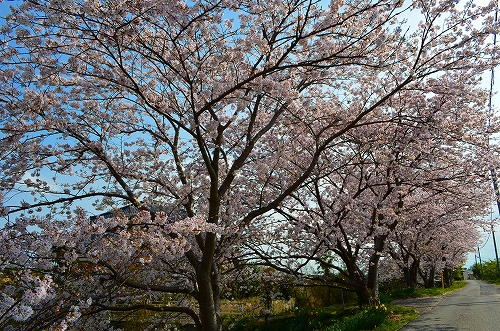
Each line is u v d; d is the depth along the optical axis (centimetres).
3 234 417
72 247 492
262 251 1011
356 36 677
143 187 766
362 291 1098
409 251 1895
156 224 521
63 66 600
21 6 543
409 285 2162
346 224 1123
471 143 825
